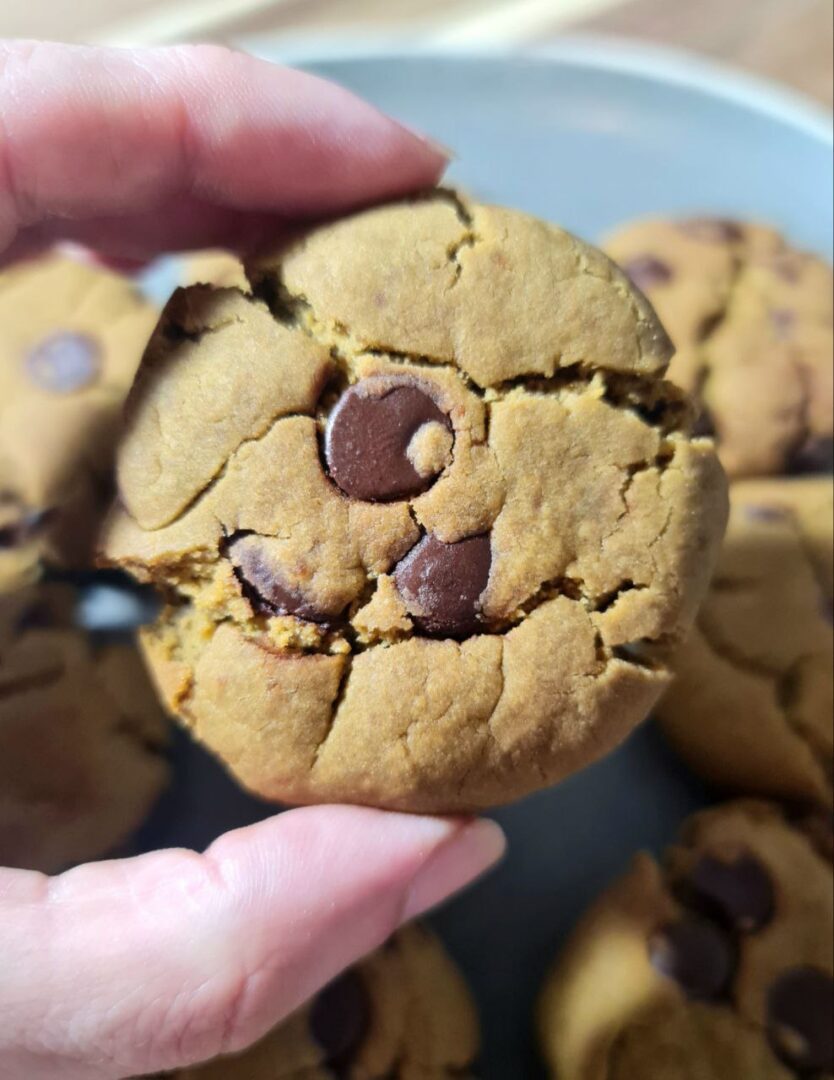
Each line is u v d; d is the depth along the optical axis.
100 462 0.14
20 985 0.08
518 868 0.14
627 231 0.16
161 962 0.08
